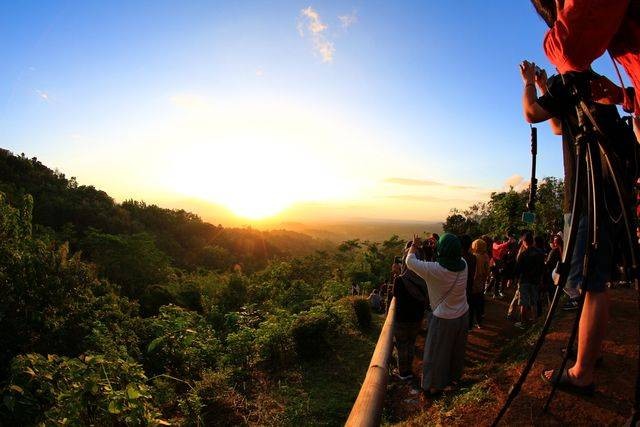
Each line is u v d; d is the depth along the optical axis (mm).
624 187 2031
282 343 7926
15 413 4309
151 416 4367
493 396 3340
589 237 2002
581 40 1570
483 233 29406
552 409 2904
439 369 4469
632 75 1651
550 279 8617
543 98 2100
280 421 5730
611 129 1974
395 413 4750
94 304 18281
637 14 1516
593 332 2553
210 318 19688
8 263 16781
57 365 4488
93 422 4203
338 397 6406
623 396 2920
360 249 60188
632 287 5992
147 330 13727
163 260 54250
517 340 5098
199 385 6777
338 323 9031
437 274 4387
